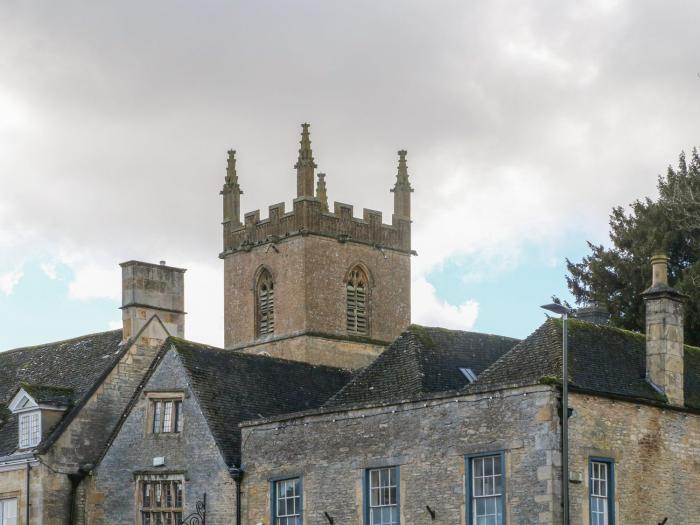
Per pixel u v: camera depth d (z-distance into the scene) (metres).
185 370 53.25
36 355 64.25
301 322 79.56
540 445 42.16
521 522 42.25
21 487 55.38
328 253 81.00
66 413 56.72
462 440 44.12
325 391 58.00
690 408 46.72
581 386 43.31
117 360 57.75
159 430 53.34
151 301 59.62
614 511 43.50
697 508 46.34
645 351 47.81
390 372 50.56
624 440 44.34
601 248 80.94
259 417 53.41
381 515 45.91
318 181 81.75
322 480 47.59
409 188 85.81
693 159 81.38
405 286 84.44
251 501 49.66
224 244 85.25
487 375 45.59
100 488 54.28
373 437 46.44
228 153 86.31
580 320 47.28
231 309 84.38
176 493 52.50
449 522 43.97
